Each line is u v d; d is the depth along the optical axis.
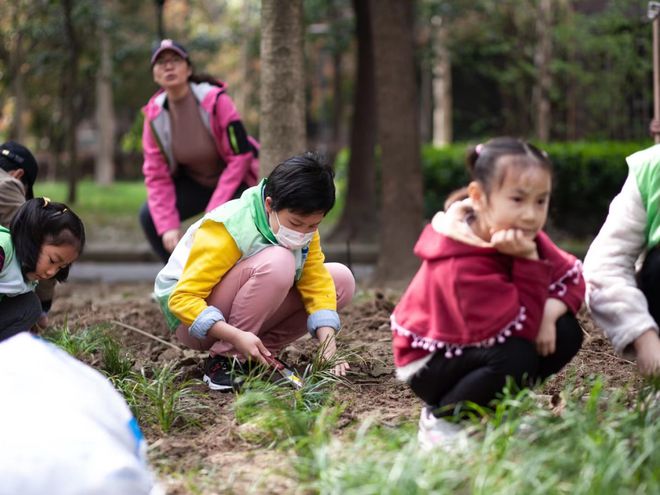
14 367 3.19
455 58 20.61
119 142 35.19
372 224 12.89
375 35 9.38
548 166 3.28
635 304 3.59
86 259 13.20
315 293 4.68
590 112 18.67
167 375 4.58
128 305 7.10
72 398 3.13
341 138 30.70
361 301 6.89
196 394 4.45
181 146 6.36
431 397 3.60
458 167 13.55
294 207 4.29
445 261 3.38
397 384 4.70
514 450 3.27
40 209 4.23
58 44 18.44
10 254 4.25
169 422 4.16
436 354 3.47
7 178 4.76
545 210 3.33
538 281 3.35
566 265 3.47
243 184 6.50
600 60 17.75
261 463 3.67
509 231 3.25
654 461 3.15
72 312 6.86
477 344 3.37
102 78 20.05
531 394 3.45
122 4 21.23
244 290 4.48
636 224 3.69
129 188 26.73
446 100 21.73
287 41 6.61
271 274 4.42
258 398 4.06
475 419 3.40
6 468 2.93
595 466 3.07
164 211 6.46
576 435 3.31
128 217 17.17
